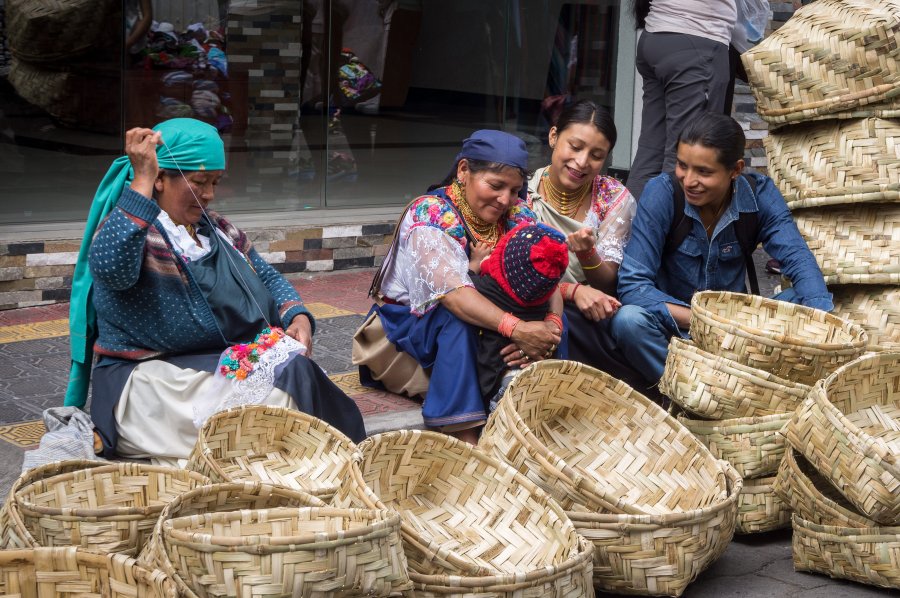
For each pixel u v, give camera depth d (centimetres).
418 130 750
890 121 432
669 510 338
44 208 623
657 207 430
